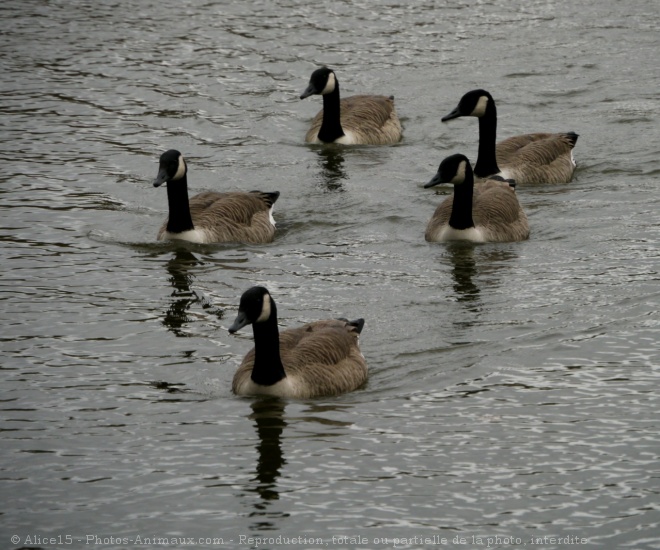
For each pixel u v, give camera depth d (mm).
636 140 25406
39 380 14617
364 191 22641
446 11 35781
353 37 33188
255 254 19531
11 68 30094
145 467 12500
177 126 26312
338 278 18312
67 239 19953
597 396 14055
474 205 20500
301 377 14305
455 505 11711
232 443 13047
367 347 15719
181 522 11430
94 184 22719
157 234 20219
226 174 23484
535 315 16641
